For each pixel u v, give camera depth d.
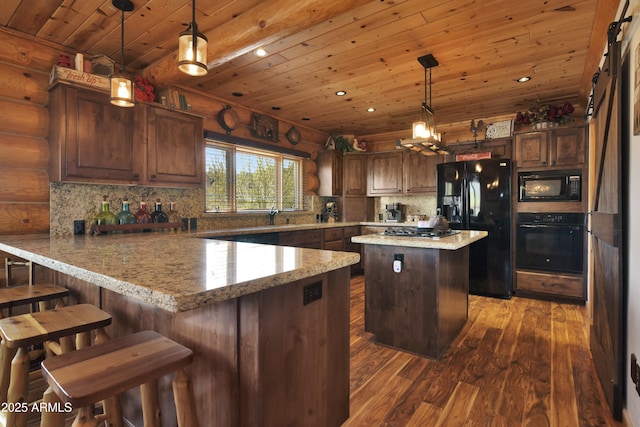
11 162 2.33
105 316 1.43
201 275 1.03
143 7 2.08
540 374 2.13
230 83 3.37
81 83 2.39
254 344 1.08
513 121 4.17
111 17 2.20
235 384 1.12
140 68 2.99
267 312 1.11
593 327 2.38
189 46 1.53
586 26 2.31
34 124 2.40
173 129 2.96
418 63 2.91
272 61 2.87
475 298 3.99
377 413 1.74
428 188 4.97
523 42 2.53
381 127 5.23
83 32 2.38
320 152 5.34
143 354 1.03
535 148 3.90
